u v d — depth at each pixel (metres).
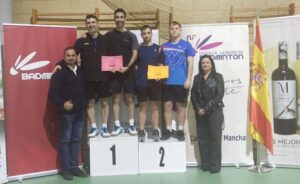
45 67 4.67
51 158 4.75
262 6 5.49
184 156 4.70
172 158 4.70
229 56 4.89
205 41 4.91
